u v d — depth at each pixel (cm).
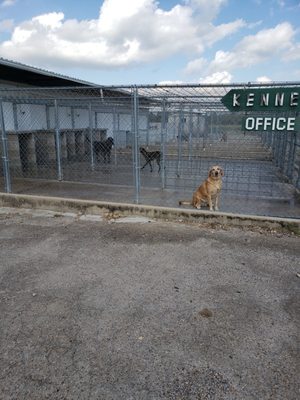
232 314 327
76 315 323
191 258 456
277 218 560
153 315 324
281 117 528
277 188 914
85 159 1435
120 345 280
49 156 1298
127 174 1109
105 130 1623
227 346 280
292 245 501
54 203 677
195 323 312
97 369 253
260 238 528
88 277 402
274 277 404
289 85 500
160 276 405
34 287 378
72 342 284
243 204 719
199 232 555
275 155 1429
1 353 270
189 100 1016
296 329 304
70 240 523
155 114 1594
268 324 311
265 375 248
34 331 298
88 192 817
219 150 1691
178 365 258
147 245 502
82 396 228
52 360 262
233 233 549
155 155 1149
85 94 1428
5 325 307
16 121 1186
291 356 268
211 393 231
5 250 485
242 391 233
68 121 1544
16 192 809
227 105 542
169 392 232
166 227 579
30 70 958
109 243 510
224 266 432
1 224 603
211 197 670
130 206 633
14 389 234
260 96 522
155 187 888
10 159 1102
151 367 256
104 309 334
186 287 379
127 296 359
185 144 1842
